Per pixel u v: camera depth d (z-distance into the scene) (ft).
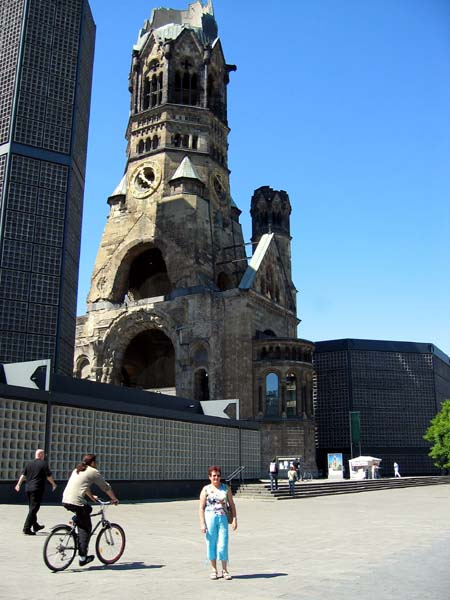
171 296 236.63
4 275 171.01
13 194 176.65
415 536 68.18
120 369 245.86
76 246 191.72
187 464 143.84
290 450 211.82
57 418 113.19
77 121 193.67
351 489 177.58
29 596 36.29
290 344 221.05
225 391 219.00
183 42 276.62
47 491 107.96
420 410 289.53
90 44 209.15
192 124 268.00
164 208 249.96
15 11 193.06
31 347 170.81
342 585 39.93
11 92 184.55
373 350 291.17
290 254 290.76
